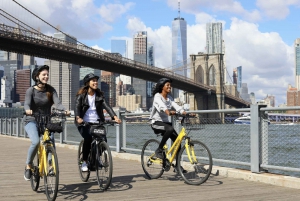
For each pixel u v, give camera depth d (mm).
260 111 6438
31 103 5176
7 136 20625
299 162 5816
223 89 116312
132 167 8008
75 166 8430
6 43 53312
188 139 6066
